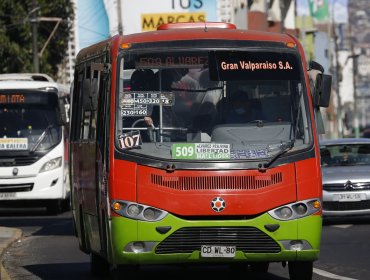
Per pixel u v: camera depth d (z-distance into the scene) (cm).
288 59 2709
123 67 2672
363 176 4584
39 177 5888
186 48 2694
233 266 3178
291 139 2628
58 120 5944
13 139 5891
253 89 2670
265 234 2562
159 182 2564
